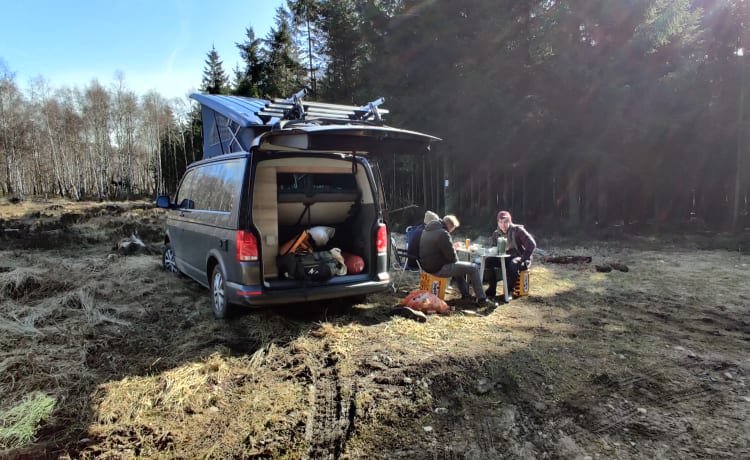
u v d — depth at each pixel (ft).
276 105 16.94
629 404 9.20
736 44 36.76
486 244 31.17
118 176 143.64
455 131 36.58
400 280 20.79
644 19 31.89
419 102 37.47
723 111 34.96
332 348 11.94
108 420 8.56
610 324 14.29
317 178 16.11
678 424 8.44
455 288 19.34
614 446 7.80
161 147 140.97
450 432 8.27
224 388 9.96
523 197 39.19
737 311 15.67
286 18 79.87
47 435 8.07
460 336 12.91
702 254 26.99
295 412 8.93
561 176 38.32
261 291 12.96
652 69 33.63
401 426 8.44
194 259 17.11
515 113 33.83
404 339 12.60
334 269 14.08
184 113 140.97
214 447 7.75
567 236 34.88
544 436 8.16
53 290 17.51
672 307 16.22
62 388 9.71
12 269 20.65
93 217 51.60
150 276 20.75
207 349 12.07
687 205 38.34
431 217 19.20
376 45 42.29
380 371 10.52
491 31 34.45
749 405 9.11
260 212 13.64
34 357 11.03
